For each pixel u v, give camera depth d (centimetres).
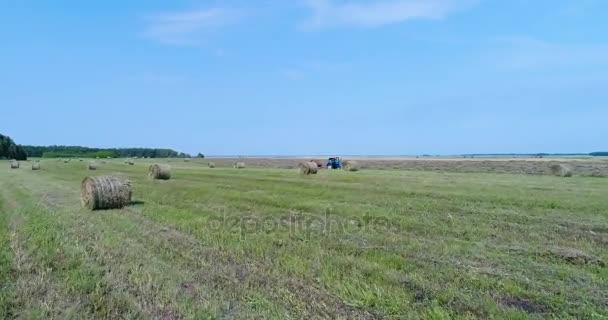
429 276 497
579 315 389
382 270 516
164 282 474
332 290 452
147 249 622
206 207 1054
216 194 1329
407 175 2400
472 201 1145
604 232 749
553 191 1405
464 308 404
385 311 400
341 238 695
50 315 391
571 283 474
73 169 3341
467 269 524
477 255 591
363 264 541
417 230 766
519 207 1035
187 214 938
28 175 2522
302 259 563
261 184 1698
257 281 480
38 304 414
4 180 2086
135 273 505
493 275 500
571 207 1025
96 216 941
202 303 415
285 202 1125
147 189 1533
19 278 487
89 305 412
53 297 432
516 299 429
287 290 452
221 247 630
